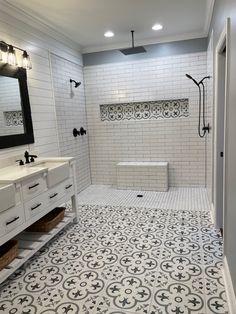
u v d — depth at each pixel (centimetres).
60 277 203
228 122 174
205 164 411
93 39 386
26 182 209
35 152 307
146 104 434
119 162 454
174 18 315
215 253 224
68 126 392
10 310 171
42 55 321
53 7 269
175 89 404
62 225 270
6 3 250
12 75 264
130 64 418
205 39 377
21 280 201
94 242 256
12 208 193
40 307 172
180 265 209
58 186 262
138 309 165
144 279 194
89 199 392
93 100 448
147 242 250
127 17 305
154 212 326
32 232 252
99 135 458
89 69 439
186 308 163
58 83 362
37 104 311
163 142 427
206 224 283
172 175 433
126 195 405
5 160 254
